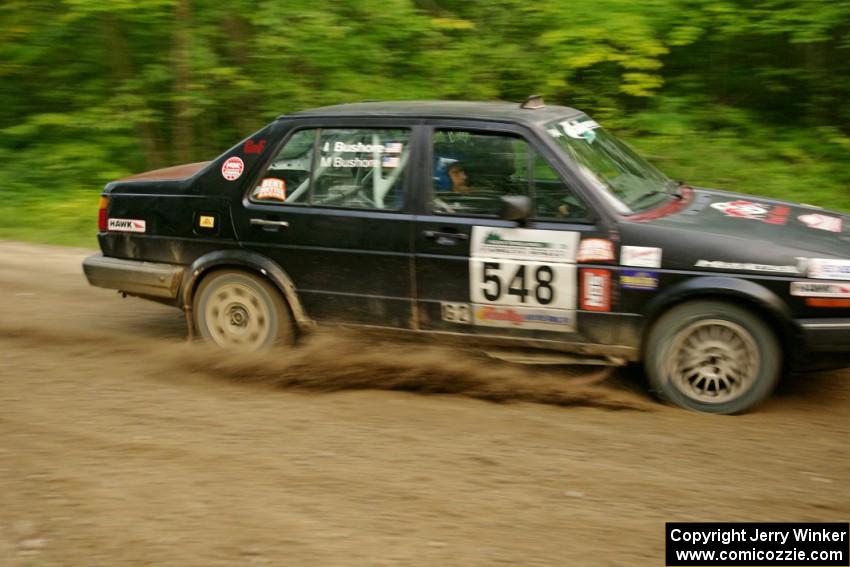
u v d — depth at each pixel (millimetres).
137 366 6281
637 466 4648
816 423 5305
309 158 6094
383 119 5945
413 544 3850
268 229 6141
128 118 11961
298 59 11570
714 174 10492
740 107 12023
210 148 12555
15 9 13055
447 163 5773
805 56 11672
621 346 5508
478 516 4098
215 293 6398
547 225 5535
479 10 12148
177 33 11805
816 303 5125
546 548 3820
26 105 13688
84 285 8383
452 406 5559
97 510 4180
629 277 5387
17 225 10898
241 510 4160
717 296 5289
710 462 4711
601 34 10945
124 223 6605
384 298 5934
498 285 5645
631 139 11172
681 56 12164
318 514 4121
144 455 4777
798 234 5453
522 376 5852
